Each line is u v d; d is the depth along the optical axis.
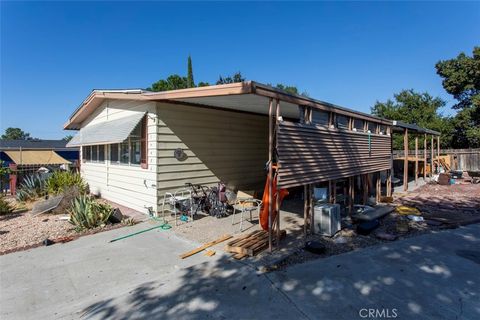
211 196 7.55
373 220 6.55
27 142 30.80
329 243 5.36
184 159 7.70
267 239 5.20
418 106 28.69
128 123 7.62
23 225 6.89
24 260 4.70
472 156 19.92
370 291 3.55
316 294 3.49
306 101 5.39
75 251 5.07
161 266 4.38
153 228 6.40
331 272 4.09
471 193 11.07
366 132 8.31
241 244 4.93
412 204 8.88
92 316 3.11
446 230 6.16
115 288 3.72
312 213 5.89
